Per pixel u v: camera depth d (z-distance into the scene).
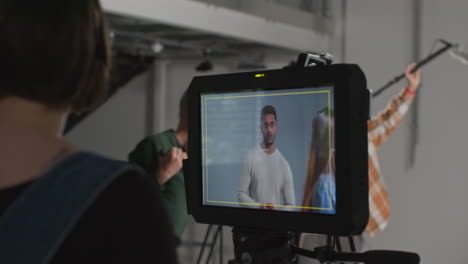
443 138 5.22
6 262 0.52
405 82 5.39
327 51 5.77
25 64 0.57
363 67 5.67
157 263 0.56
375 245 5.48
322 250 1.07
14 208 0.53
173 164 2.23
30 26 0.57
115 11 3.81
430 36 5.32
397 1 5.48
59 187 0.54
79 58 0.60
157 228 0.57
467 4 5.14
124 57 6.66
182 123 2.47
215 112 1.19
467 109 5.12
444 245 5.21
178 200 2.40
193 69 6.90
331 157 1.04
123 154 7.20
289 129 1.09
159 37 5.61
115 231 0.54
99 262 0.53
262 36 5.07
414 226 5.32
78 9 0.60
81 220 0.53
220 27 4.65
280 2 5.95
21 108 0.59
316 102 1.05
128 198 0.55
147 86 7.08
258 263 1.12
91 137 7.32
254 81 1.13
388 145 5.46
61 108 0.62
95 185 0.54
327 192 1.04
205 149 1.21
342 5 5.77
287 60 6.27
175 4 4.23
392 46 5.50
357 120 1.02
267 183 1.12
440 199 5.23
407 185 5.37
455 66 5.17
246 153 1.15
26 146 0.57
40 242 0.52
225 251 6.28
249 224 1.15
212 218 1.21
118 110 7.19
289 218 1.09
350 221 1.02
